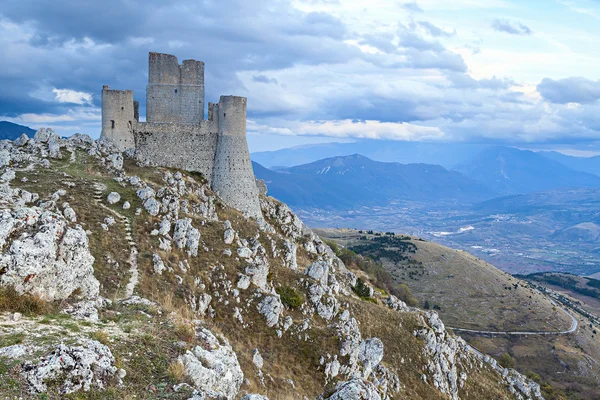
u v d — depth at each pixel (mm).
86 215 53062
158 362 17797
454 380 76625
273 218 107125
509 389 95438
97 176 69312
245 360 39438
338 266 117000
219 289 52094
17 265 19469
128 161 82625
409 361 71625
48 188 58344
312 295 64000
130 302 24344
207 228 64125
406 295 169375
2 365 14195
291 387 41094
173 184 78875
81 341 16438
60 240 21719
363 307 80500
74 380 14656
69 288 21641
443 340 84125
